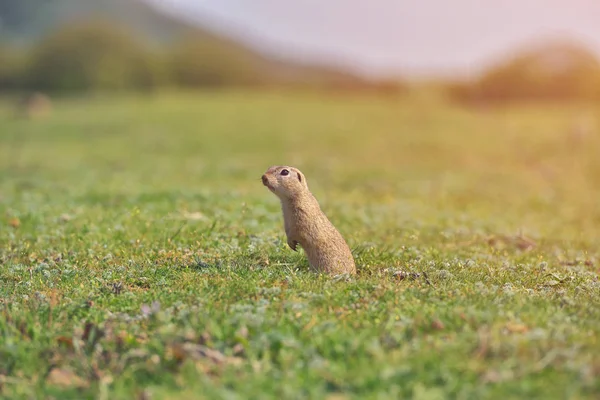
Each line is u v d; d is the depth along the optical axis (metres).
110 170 32.34
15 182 26.12
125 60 108.75
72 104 77.31
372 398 6.24
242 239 13.62
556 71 88.50
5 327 8.25
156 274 10.75
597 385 6.34
